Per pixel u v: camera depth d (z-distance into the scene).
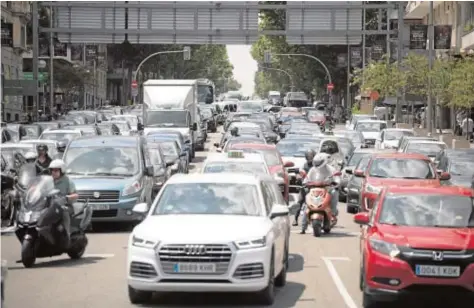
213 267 13.91
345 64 102.31
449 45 62.00
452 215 15.25
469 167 32.06
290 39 69.50
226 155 25.42
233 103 119.94
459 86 53.81
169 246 13.96
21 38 90.19
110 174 25.92
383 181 26.88
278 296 15.73
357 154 36.44
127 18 69.00
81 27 69.12
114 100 150.25
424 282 13.86
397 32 69.62
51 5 68.38
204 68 183.75
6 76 84.88
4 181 20.69
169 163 32.81
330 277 17.92
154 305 14.73
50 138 43.91
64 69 98.81
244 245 14.04
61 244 18.89
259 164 24.52
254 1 68.31
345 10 69.06
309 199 24.89
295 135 45.84
